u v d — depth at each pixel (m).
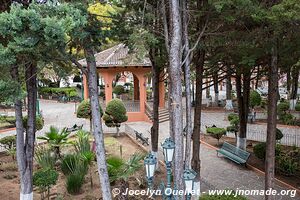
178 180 6.80
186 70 7.59
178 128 6.82
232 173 12.52
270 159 8.58
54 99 36.56
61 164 11.82
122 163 9.36
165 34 7.42
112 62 22.16
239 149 13.70
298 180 11.91
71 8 6.12
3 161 13.66
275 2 7.29
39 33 5.45
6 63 5.59
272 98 8.38
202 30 8.07
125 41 8.19
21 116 8.77
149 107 23.59
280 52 7.84
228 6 7.16
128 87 37.09
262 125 21.50
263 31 7.50
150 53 10.68
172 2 6.79
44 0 6.55
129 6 8.43
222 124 22.09
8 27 5.33
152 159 6.68
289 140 17.36
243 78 14.76
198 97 9.55
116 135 18.53
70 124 22.33
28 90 8.79
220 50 9.02
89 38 7.42
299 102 28.47
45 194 10.11
